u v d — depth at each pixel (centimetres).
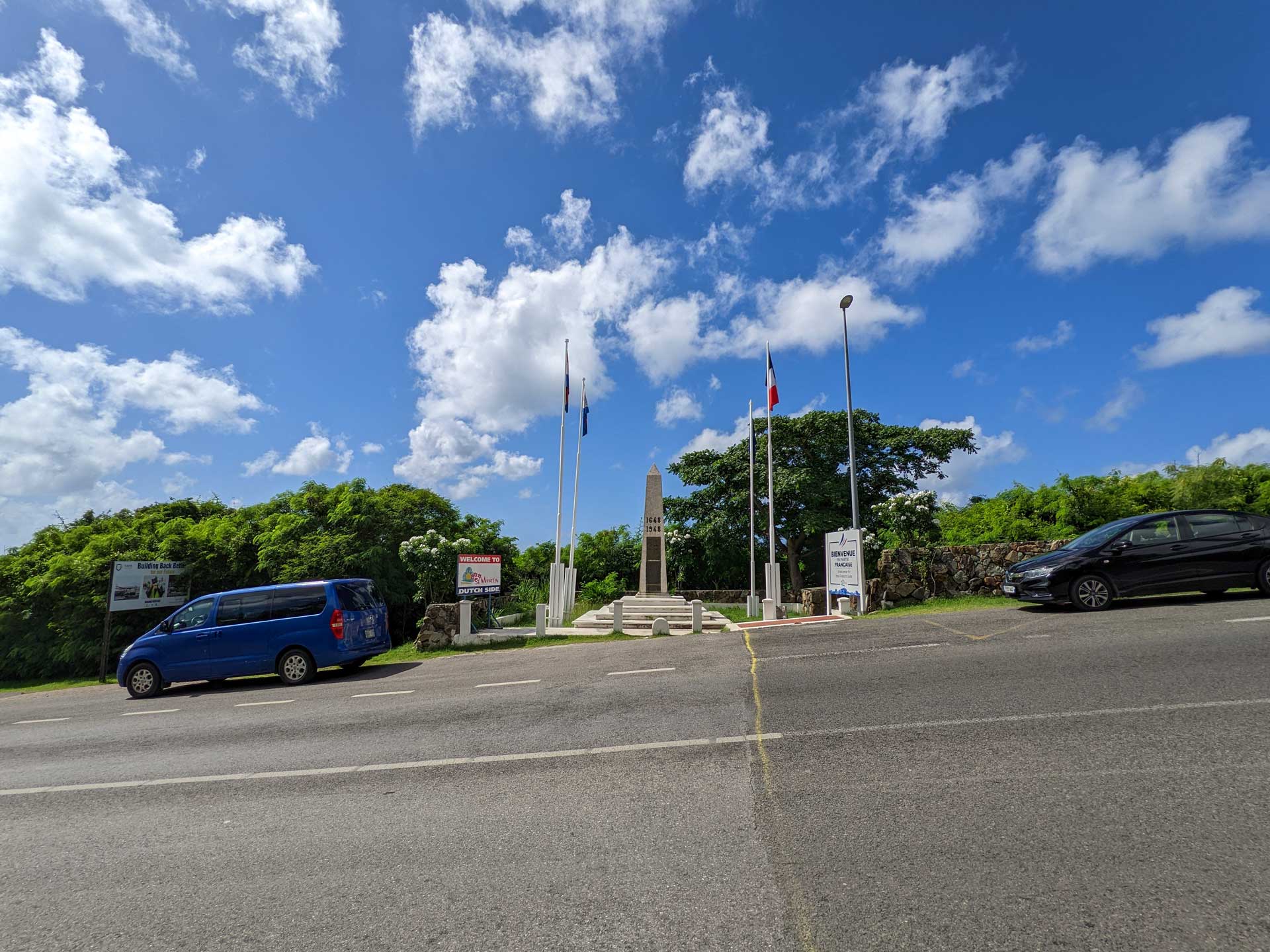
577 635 1788
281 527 2644
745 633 1445
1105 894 326
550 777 573
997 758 520
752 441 2650
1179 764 478
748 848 405
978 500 3616
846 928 314
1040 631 998
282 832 504
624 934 324
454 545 2205
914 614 1405
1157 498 2605
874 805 453
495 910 359
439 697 997
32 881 449
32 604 2639
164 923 376
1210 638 843
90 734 966
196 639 1303
